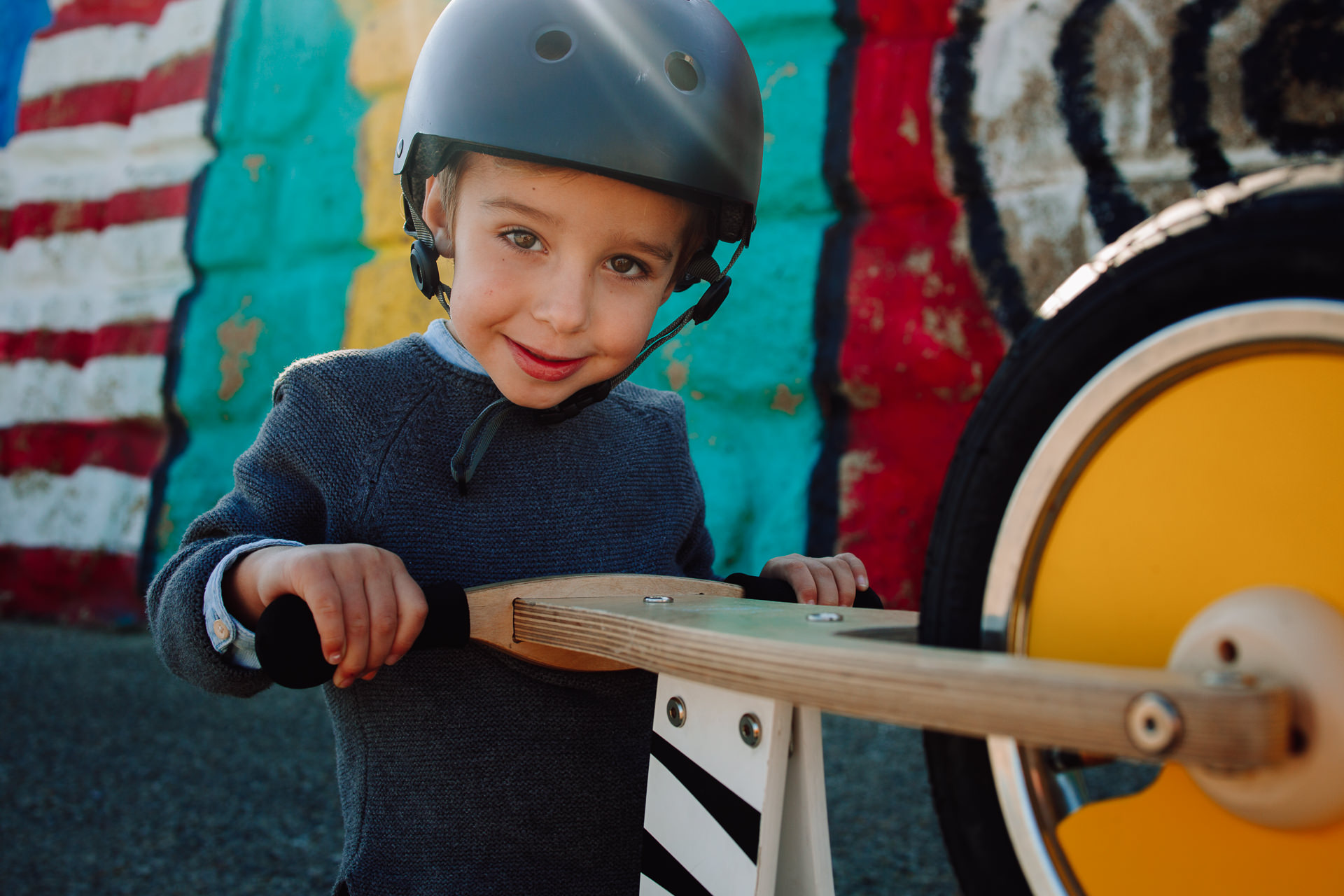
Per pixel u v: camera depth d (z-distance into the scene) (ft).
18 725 7.47
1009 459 1.49
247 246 10.98
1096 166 7.16
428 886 2.39
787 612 1.82
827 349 8.05
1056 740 1.09
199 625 2.13
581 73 2.17
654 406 3.13
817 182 8.15
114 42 12.10
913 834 5.30
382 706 2.48
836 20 8.14
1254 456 1.32
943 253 7.68
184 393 11.03
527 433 2.73
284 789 6.22
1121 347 1.41
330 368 2.62
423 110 2.35
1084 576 1.44
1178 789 1.37
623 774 2.55
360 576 1.92
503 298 2.29
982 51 7.57
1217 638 1.23
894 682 1.22
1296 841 1.26
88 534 11.35
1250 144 6.58
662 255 2.38
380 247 10.26
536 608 2.00
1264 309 1.27
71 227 12.05
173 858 5.21
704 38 2.40
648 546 2.87
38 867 5.09
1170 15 6.86
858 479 7.97
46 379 11.87
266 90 11.07
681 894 1.72
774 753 1.56
